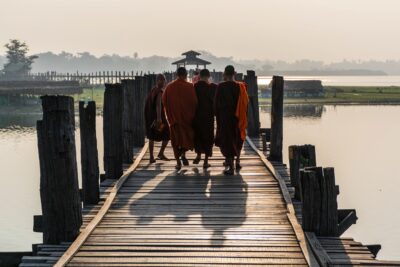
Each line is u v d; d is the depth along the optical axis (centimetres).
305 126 6300
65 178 936
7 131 6038
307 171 960
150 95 1609
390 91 12600
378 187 3175
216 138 1430
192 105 1484
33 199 2859
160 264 823
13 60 14888
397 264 808
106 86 1400
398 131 5822
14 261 973
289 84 11119
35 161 4109
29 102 8688
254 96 2166
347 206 2739
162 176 1436
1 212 2578
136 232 978
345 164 3909
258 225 1018
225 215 1084
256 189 1284
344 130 5897
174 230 988
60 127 929
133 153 1791
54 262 836
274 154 1642
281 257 852
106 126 1405
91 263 827
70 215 941
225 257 852
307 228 957
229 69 1411
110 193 1245
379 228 2358
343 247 890
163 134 1625
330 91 12156
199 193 1253
